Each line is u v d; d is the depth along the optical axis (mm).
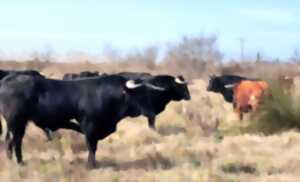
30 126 17391
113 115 13164
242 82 19859
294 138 15625
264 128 17141
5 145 14797
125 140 16406
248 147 14945
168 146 15203
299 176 11969
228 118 19906
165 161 13398
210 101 26141
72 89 12969
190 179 11516
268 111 17266
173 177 11703
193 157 13758
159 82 18625
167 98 18891
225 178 11703
